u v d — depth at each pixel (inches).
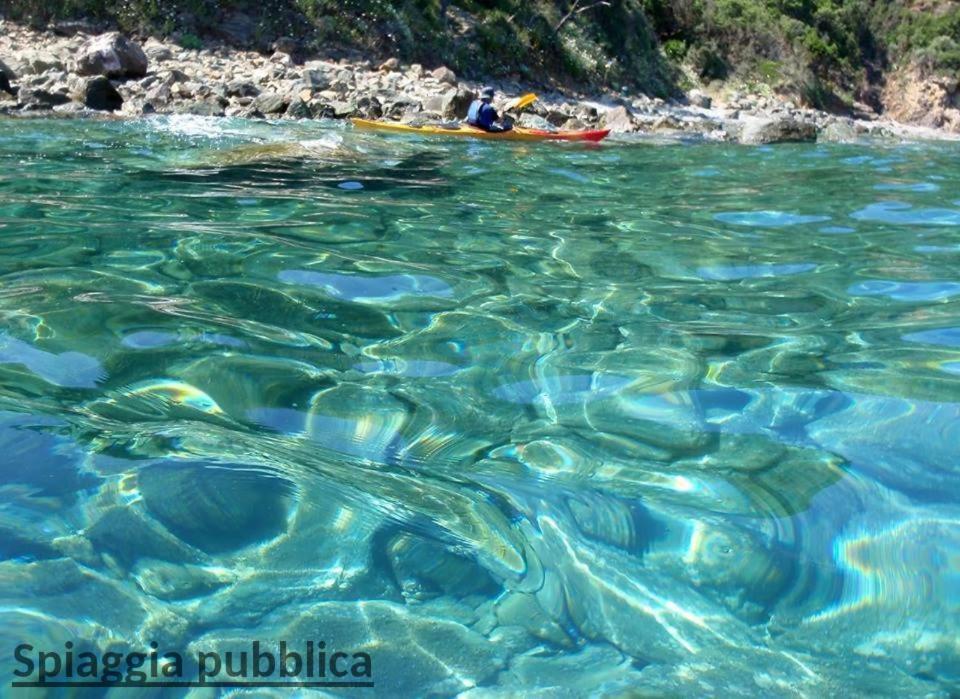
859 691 75.7
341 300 172.9
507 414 125.0
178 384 127.7
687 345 155.3
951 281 202.8
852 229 264.7
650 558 92.0
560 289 188.1
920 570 91.7
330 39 759.7
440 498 100.8
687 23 1154.0
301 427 116.8
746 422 124.2
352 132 485.7
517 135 503.2
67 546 84.8
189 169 323.9
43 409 115.3
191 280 180.9
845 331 164.7
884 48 1414.9
